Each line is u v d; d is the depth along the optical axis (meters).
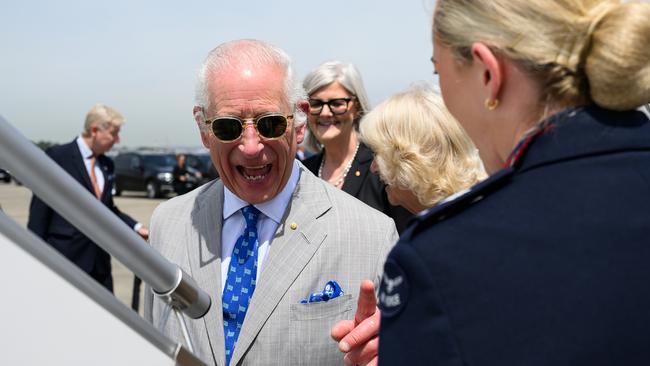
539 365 0.79
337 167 3.60
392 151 2.08
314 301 1.82
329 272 1.87
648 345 0.80
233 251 1.93
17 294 0.77
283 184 1.90
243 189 1.88
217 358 1.79
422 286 0.86
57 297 0.79
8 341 0.77
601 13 0.89
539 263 0.84
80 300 0.81
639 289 0.82
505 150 1.00
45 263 0.79
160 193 22.12
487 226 0.88
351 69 3.53
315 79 3.49
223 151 1.83
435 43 1.05
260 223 1.94
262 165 1.83
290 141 1.87
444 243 0.87
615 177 0.88
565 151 0.90
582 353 0.79
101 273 5.02
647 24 0.86
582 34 0.89
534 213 0.87
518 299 0.82
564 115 0.92
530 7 0.90
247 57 1.82
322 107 3.49
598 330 0.80
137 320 0.87
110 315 0.84
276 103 1.81
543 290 0.82
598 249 0.83
